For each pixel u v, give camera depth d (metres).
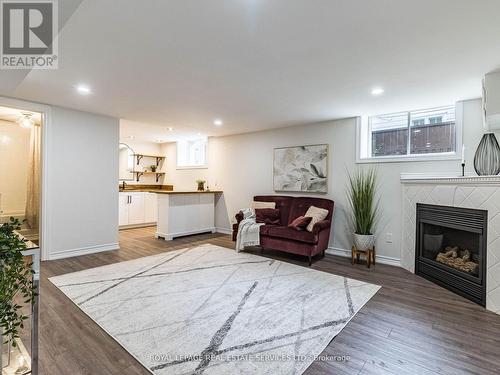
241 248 4.49
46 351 1.83
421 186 3.53
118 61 2.43
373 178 4.18
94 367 1.68
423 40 2.05
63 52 2.26
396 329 2.16
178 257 4.16
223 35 2.00
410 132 4.05
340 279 3.30
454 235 3.21
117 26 1.87
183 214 5.69
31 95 3.43
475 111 3.41
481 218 2.69
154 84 3.01
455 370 1.68
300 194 5.03
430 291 2.98
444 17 1.75
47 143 3.88
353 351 1.87
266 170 5.49
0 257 1.24
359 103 3.66
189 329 2.12
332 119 4.55
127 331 2.08
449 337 2.06
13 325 1.35
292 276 3.38
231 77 2.80
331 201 4.41
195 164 7.17
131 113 4.30
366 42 2.09
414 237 3.61
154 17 1.76
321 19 1.79
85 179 4.28
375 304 2.62
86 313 2.36
